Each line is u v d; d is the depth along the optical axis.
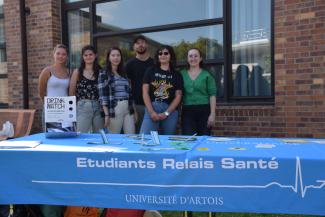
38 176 2.29
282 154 2.04
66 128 2.86
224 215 3.46
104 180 2.21
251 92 5.17
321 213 1.94
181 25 5.49
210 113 4.18
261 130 4.85
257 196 2.01
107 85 4.19
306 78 4.56
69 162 2.25
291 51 4.62
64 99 2.86
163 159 2.12
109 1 6.08
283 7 4.62
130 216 2.62
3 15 6.87
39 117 6.46
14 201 2.32
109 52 4.23
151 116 4.00
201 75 4.15
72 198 2.26
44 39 6.34
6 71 6.91
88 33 6.34
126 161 2.17
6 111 6.09
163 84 4.04
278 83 4.71
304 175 1.95
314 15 4.46
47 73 4.30
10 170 2.32
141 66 4.63
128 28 5.98
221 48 5.29
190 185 2.09
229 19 5.19
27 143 2.49
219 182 2.05
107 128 4.27
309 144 2.39
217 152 2.13
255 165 2.00
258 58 5.10
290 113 4.67
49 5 6.25
